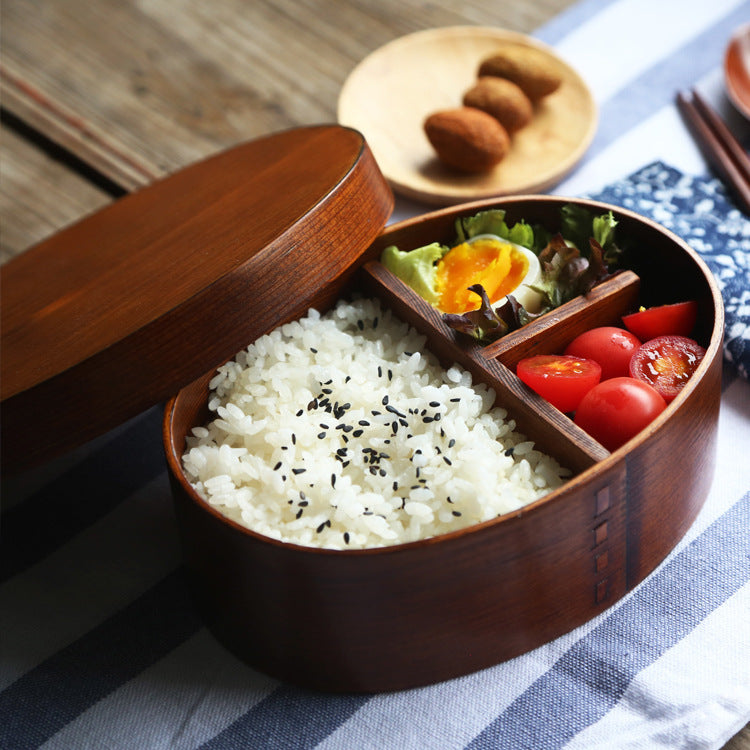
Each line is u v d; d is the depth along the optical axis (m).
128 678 0.64
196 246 0.67
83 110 0.87
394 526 0.63
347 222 0.67
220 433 0.66
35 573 0.68
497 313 0.67
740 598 0.64
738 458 0.68
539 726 0.62
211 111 0.87
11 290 0.70
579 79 0.82
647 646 0.63
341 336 0.68
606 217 0.69
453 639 0.62
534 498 0.63
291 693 0.64
